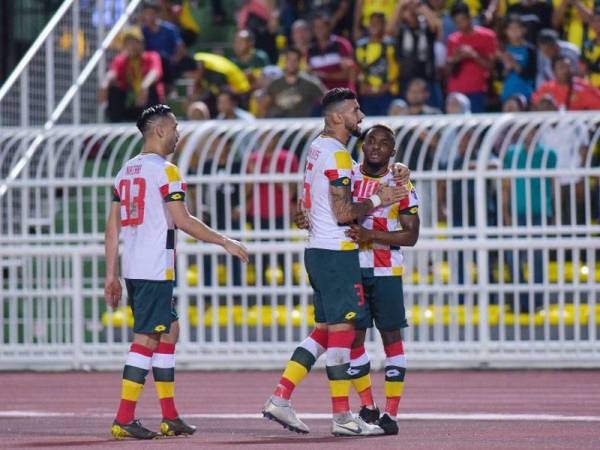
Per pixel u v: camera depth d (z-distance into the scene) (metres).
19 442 32.16
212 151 58.72
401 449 29.45
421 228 55.66
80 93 72.94
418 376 53.44
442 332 56.09
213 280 57.38
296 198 57.81
